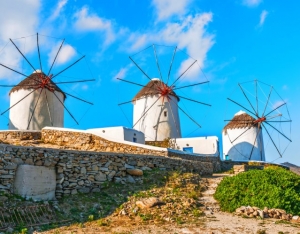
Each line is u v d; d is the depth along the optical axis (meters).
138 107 30.66
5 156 10.34
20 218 8.91
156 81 31.17
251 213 9.64
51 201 10.49
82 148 19.23
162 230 8.12
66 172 11.52
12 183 10.27
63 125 27.39
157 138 28.88
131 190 12.00
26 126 25.19
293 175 11.12
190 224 8.67
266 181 10.55
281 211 9.54
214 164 22.19
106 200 11.02
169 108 29.95
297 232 7.92
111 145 18.81
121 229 8.33
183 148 26.98
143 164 14.41
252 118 34.47
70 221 9.30
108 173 12.65
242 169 20.02
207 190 13.27
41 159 11.08
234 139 33.94
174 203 10.32
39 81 25.81
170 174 14.24
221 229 8.18
